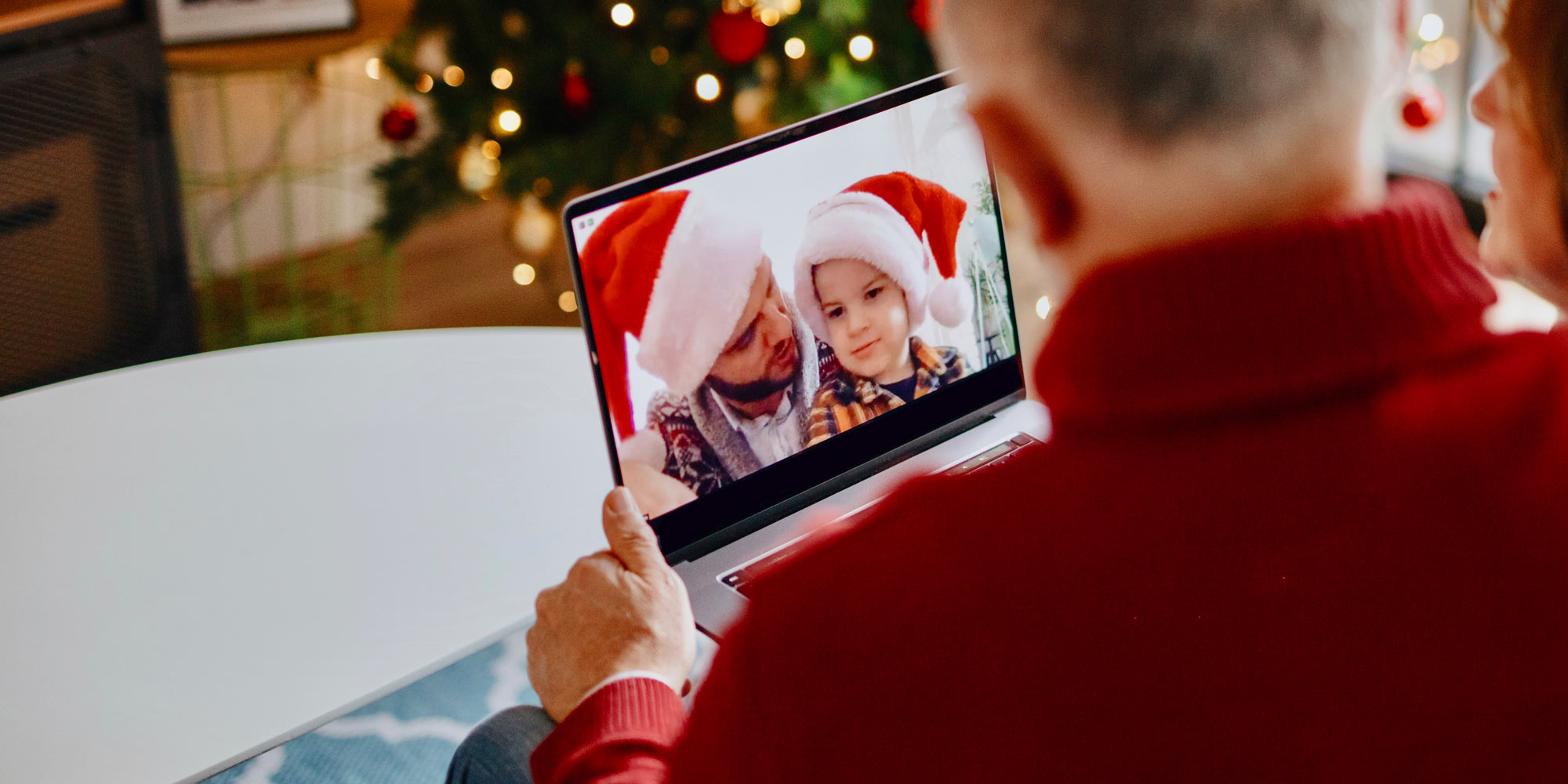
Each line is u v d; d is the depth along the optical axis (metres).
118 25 1.93
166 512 1.08
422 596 0.99
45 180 1.92
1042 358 0.41
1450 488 0.38
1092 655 0.39
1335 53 0.35
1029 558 0.40
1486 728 0.39
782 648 0.41
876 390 1.05
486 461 1.13
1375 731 0.39
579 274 0.93
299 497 1.09
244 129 2.96
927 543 0.41
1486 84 0.85
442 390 1.23
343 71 3.02
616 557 0.80
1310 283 0.37
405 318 2.68
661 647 0.76
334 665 0.93
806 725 0.41
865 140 1.03
